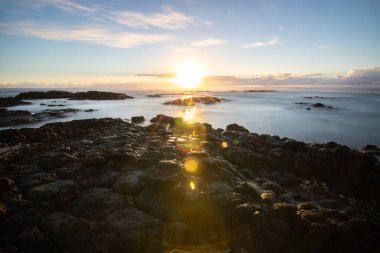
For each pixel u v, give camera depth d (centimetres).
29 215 992
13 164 1466
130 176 1266
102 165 1414
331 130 3694
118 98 9369
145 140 2058
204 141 1953
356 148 2705
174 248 894
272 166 1670
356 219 962
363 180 1538
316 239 899
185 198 1063
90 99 8944
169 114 5259
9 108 5944
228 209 1038
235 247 928
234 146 1920
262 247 920
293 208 1019
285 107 6794
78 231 926
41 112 4788
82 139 2217
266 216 1002
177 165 1343
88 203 1087
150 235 926
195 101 8025
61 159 1466
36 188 1162
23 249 854
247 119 4678
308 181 1585
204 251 895
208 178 1288
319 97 11900
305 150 1898
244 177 1416
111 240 900
